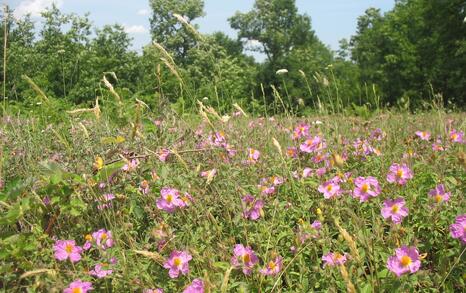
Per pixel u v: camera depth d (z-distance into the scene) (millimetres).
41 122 4230
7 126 3863
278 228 2268
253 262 1952
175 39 32406
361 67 43250
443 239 2225
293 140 3311
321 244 2057
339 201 2342
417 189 2648
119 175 2512
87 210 2318
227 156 2920
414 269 1718
